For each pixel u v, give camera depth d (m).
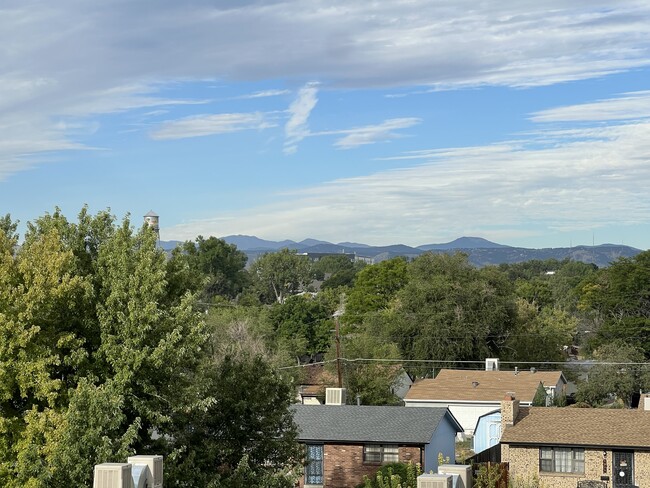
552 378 85.12
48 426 29.67
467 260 115.00
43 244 32.81
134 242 34.03
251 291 189.88
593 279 130.12
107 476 21.36
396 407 52.34
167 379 32.75
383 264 130.25
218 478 32.09
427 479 24.47
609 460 48.69
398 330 102.00
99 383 32.50
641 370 90.31
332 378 78.19
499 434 67.56
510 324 105.81
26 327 31.09
